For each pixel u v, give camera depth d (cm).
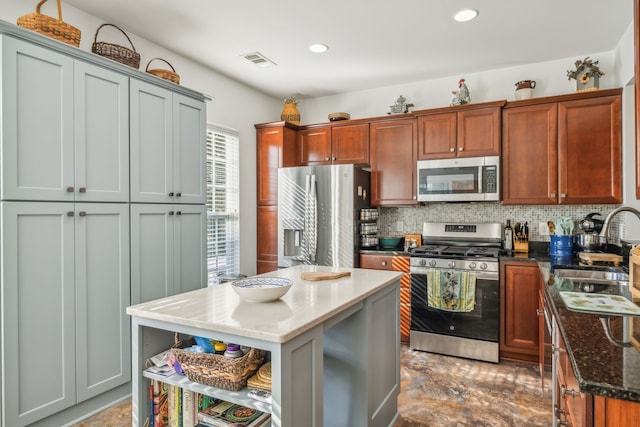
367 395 182
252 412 149
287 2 249
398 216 416
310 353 136
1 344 185
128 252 245
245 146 416
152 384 156
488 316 312
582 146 309
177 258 279
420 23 277
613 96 300
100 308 229
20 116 191
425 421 221
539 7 254
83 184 220
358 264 376
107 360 233
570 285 195
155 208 263
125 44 290
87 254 222
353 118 441
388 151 386
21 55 192
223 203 388
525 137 329
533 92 349
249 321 131
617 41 307
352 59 345
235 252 400
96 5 254
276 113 468
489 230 365
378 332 198
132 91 248
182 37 302
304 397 132
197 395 154
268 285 175
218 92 379
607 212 329
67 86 212
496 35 296
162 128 269
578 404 101
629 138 292
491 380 276
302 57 340
